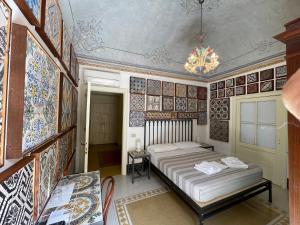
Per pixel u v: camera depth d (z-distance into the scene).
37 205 0.94
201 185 1.76
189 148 3.41
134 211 2.06
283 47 2.43
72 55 2.18
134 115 3.48
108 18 2.22
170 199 2.34
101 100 6.50
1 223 0.57
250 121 3.32
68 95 1.95
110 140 6.68
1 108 0.61
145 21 2.32
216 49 3.04
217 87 4.11
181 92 4.08
